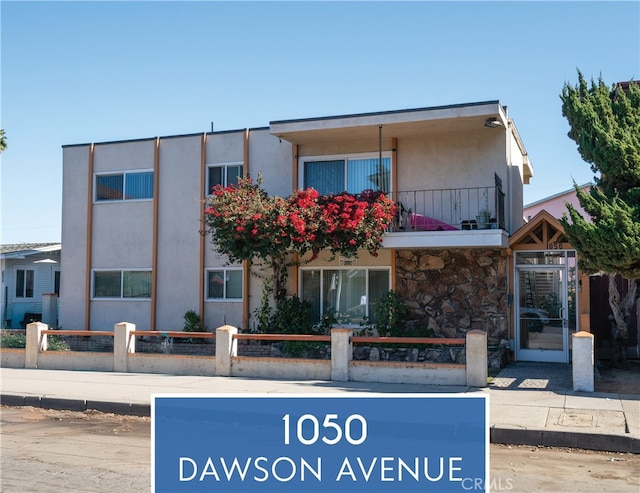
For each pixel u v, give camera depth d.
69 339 19.98
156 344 18.70
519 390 12.54
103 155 20.48
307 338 14.24
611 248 12.46
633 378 13.80
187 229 19.42
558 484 7.52
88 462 8.32
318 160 18.36
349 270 17.92
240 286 18.81
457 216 17.11
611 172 13.38
